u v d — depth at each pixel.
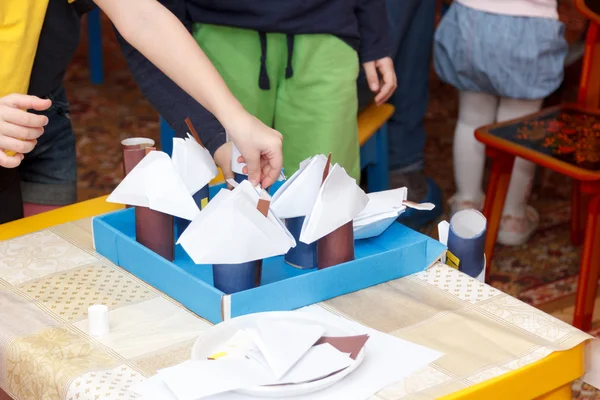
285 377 1.16
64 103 2.03
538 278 2.97
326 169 1.46
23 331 1.32
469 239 1.56
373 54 2.49
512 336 1.32
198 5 2.22
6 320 1.36
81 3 1.85
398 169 3.34
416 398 1.16
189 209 1.47
